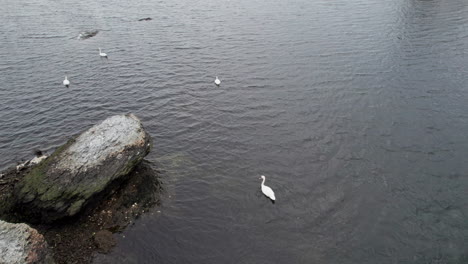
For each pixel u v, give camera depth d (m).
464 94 34.72
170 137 29.58
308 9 65.81
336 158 26.73
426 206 22.25
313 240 20.03
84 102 35.50
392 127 30.20
